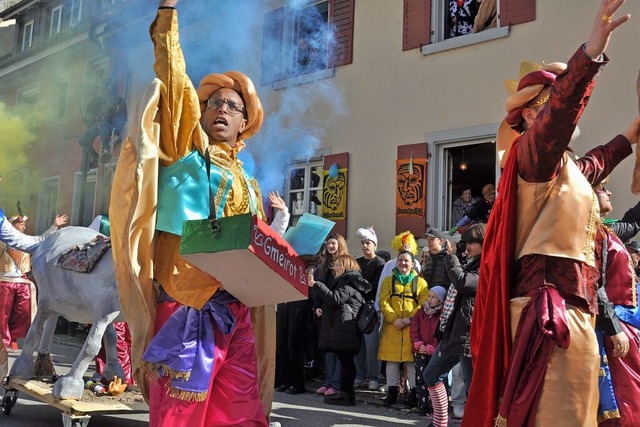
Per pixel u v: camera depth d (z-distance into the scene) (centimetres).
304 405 661
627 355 310
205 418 288
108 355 541
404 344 651
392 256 997
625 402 301
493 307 243
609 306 291
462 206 963
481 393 243
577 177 242
